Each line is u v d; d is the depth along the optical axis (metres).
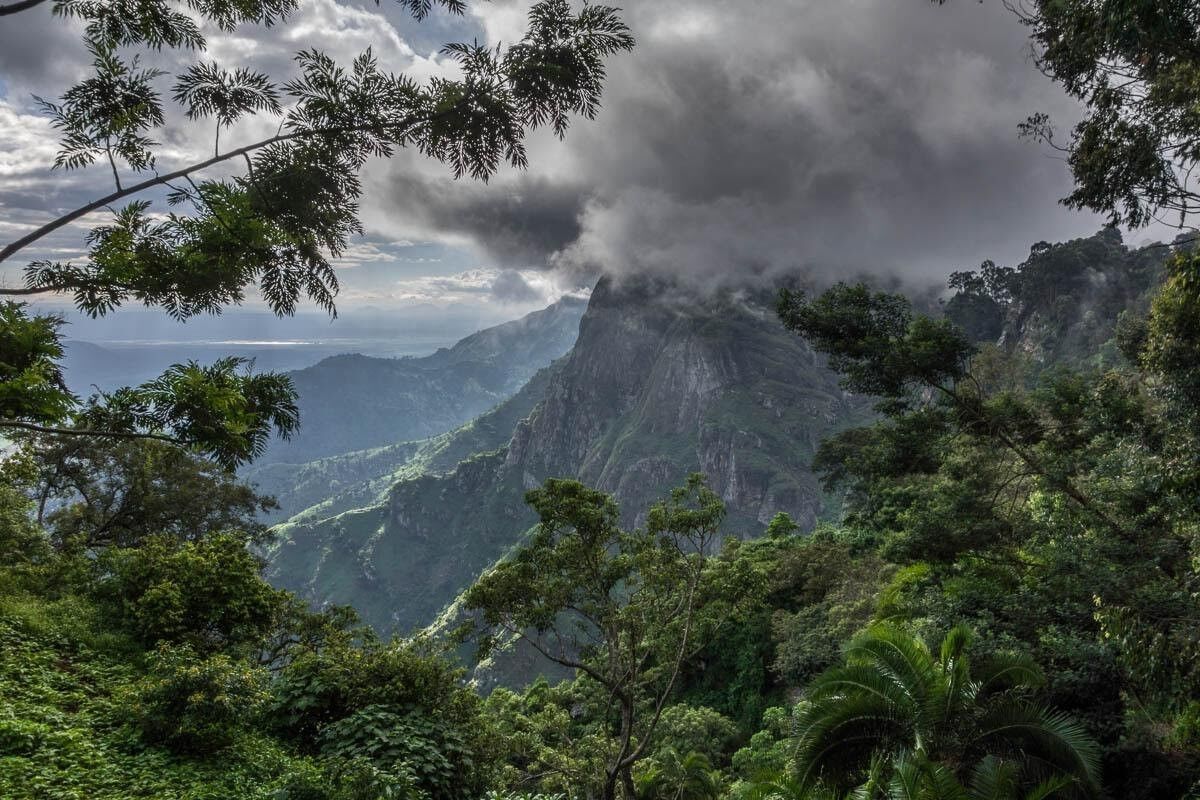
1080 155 13.72
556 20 6.94
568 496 19.94
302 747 12.87
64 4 6.67
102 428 6.32
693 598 21.22
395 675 14.30
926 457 23.33
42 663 12.21
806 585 44.31
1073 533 17.89
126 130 6.76
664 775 26.73
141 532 30.00
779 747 28.16
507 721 24.78
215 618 15.33
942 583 23.67
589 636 24.30
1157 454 17.45
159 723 10.53
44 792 8.48
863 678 15.27
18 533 17.81
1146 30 10.26
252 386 6.90
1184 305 14.79
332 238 7.75
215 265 7.11
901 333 22.45
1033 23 13.09
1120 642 15.20
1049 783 12.22
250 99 6.88
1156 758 14.63
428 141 7.27
